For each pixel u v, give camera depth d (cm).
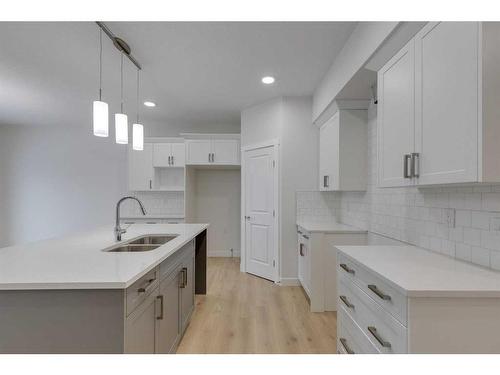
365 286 155
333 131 327
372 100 293
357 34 230
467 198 160
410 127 161
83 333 128
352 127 308
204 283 353
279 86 362
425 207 200
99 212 568
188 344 239
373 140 293
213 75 331
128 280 127
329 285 306
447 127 132
